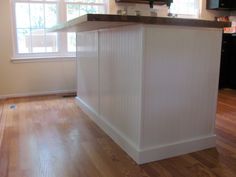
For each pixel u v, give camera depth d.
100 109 2.61
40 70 4.01
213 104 2.07
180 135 1.97
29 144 2.14
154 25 1.69
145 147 1.84
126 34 1.93
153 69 1.76
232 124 2.66
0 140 2.21
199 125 2.04
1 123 2.66
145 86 1.76
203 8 5.02
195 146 2.03
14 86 3.91
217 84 2.06
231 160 1.87
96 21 1.59
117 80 2.15
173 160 1.88
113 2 4.31
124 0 4.30
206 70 1.98
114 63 2.20
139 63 1.74
